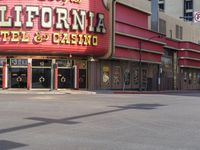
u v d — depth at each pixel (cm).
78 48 4562
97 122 1510
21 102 2592
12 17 4362
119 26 5081
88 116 1717
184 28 8194
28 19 4366
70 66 4750
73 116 1711
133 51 5494
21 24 4362
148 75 6175
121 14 5319
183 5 10131
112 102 2670
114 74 5325
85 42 4594
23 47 4391
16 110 1980
